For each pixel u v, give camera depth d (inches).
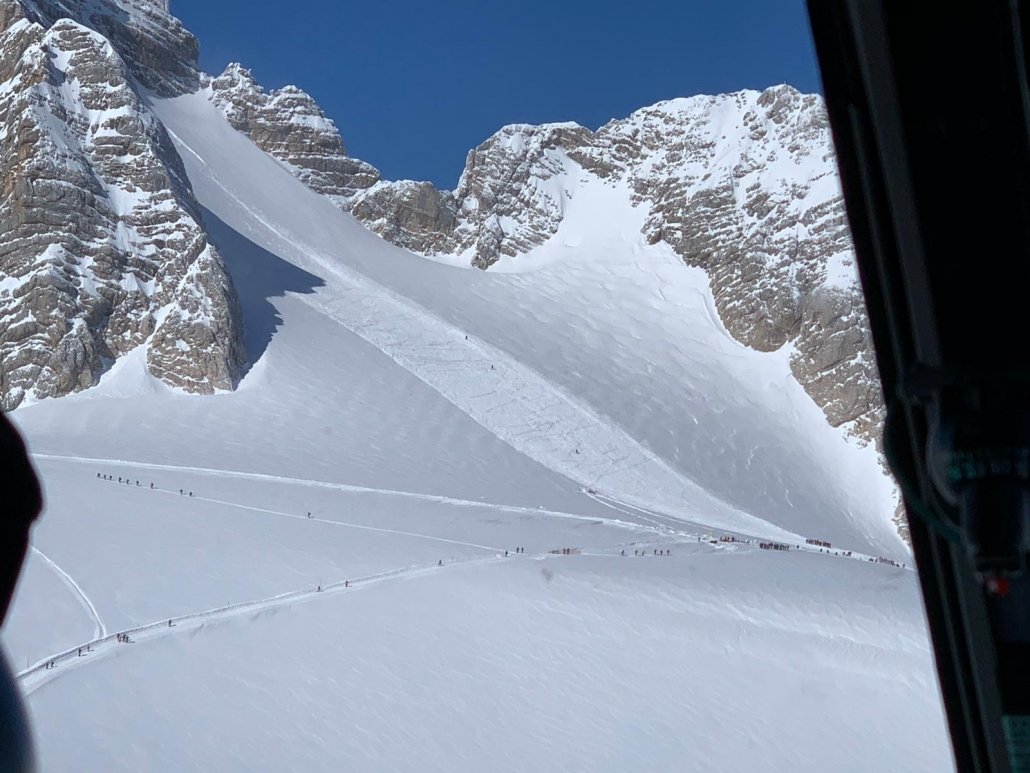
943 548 116.2
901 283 111.6
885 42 107.1
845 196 114.8
